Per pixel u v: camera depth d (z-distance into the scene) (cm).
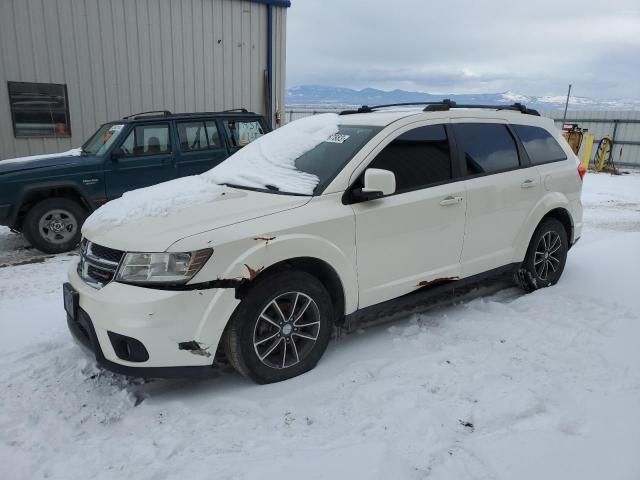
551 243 508
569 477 232
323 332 346
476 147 439
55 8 975
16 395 324
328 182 355
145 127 754
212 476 238
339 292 356
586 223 898
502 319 420
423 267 397
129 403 317
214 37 1170
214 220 317
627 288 493
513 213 457
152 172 760
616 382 316
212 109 1204
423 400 300
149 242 299
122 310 290
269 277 319
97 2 1013
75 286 327
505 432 266
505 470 237
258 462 246
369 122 403
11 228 710
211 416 294
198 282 295
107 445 272
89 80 1034
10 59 950
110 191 726
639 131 1950
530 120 502
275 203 339
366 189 343
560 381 318
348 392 317
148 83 1102
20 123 980
